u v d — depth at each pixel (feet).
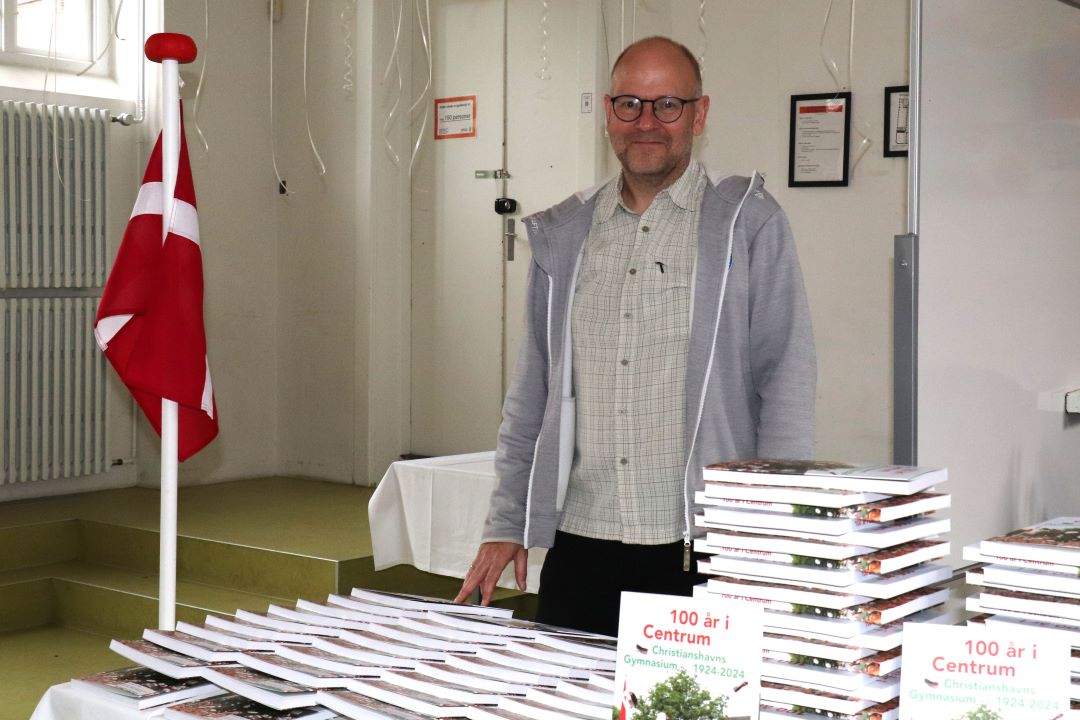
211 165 17.92
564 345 5.81
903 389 6.26
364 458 18.10
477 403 17.65
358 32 17.76
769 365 5.52
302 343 18.76
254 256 18.66
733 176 5.68
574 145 16.14
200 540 14.15
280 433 19.10
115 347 7.84
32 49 16.44
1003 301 7.27
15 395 15.84
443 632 4.73
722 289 5.42
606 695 3.91
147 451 17.78
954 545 6.75
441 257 17.90
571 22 16.02
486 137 17.15
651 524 5.51
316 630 4.73
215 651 4.41
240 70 18.24
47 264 15.99
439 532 9.78
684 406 5.49
